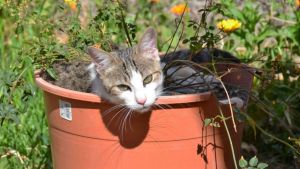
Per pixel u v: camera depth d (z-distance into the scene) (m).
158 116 3.82
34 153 5.13
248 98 4.41
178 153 3.94
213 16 6.47
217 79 4.15
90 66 4.34
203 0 7.81
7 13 6.44
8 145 5.24
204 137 3.96
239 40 6.29
